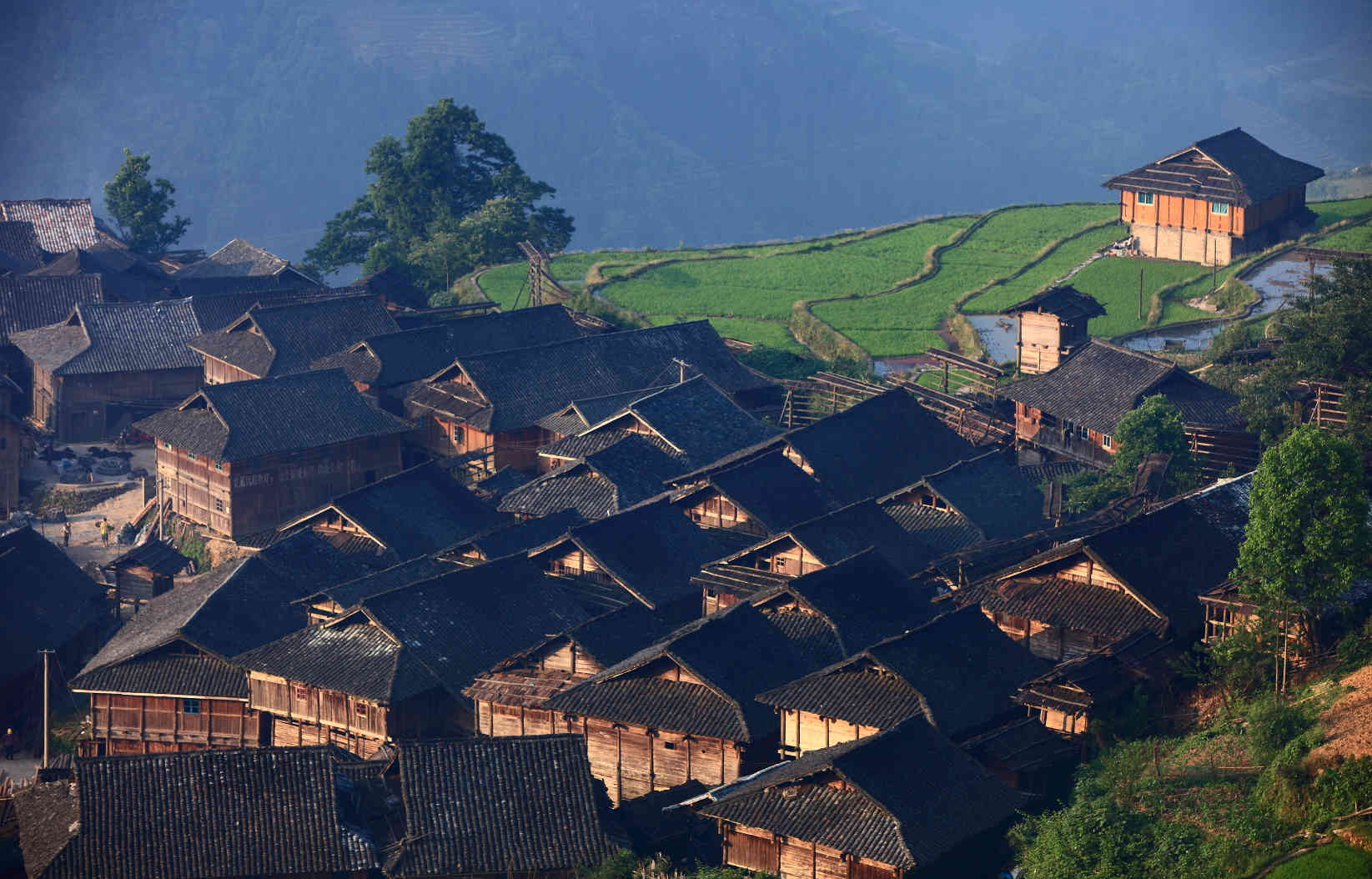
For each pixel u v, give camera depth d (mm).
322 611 94438
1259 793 58625
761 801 65375
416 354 140000
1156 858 56781
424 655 85562
